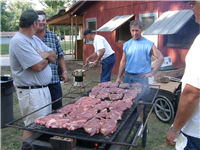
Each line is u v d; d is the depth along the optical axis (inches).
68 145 68.4
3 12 1854.1
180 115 67.7
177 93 161.8
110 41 369.1
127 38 366.0
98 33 402.0
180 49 246.4
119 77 157.4
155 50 136.2
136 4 304.5
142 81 143.1
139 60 139.4
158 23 233.1
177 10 242.5
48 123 78.5
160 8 267.0
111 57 210.8
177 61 252.2
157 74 185.9
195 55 63.3
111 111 92.5
